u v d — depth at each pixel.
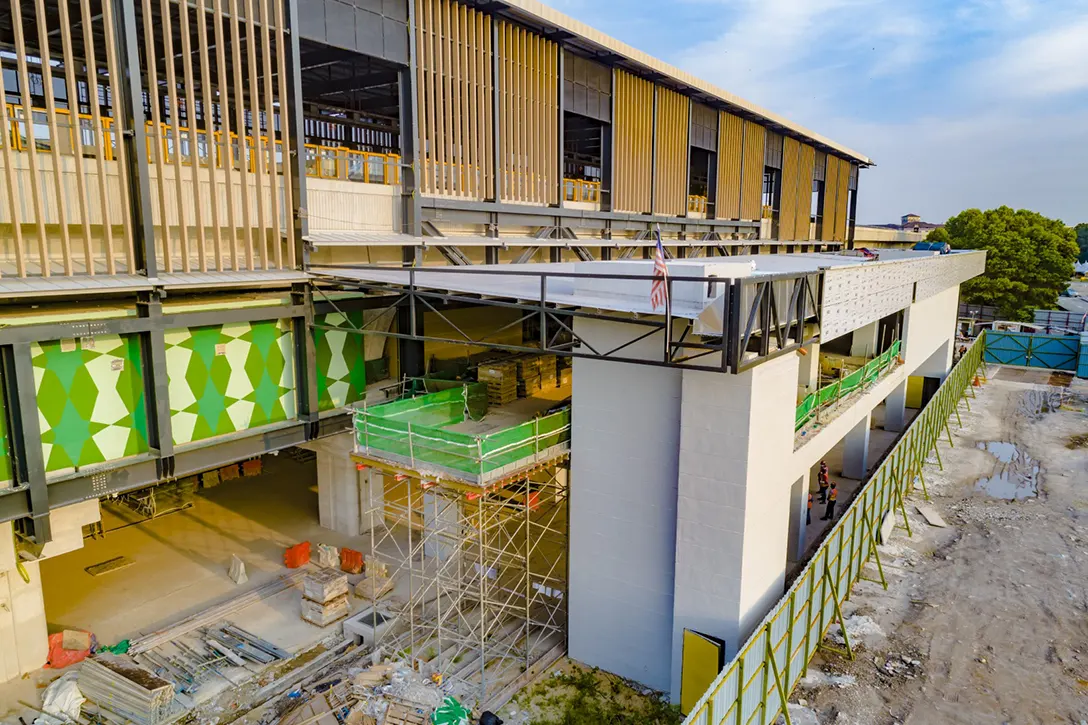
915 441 24.48
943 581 18.72
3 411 11.85
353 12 16.95
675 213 31.25
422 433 13.90
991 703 13.68
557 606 16.44
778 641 12.65
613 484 14.73
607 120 26.38
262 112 24.34
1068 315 63.25
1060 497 25.25
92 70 12.23
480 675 14.54
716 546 13.31
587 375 14.77
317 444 20.20
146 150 12.92
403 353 19.44
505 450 13.60
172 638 15.84
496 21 20.97
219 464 15.07
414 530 21.78
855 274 16.23
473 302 13.90
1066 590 18.25
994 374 49.09
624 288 13.99
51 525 13.66
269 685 14.34
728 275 12.98
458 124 20.06
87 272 12.54
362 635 16.03
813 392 19.84
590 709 13.85
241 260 15.88
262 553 20.23
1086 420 36.38
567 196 25.47
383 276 15.67
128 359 13.38
